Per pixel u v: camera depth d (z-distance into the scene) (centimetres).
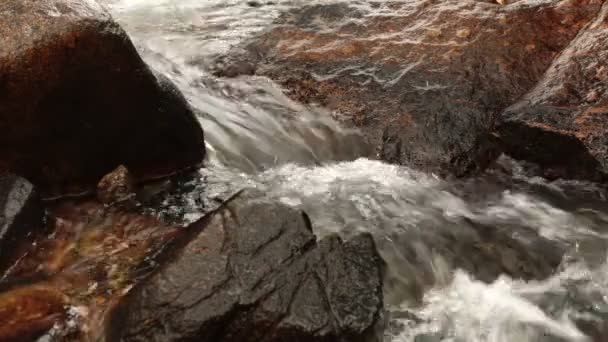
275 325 180
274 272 189
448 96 293
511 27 324
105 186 238
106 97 230
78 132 231
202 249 193
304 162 278
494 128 280
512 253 238
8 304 194
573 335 212
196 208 240
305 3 368
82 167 237
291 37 338
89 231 224
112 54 226
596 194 260
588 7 332
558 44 316
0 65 212
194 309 181
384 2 358
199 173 260
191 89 307
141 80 234
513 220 252
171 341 178
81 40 220
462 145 279
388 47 322
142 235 222
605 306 221
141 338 180
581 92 275
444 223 248
